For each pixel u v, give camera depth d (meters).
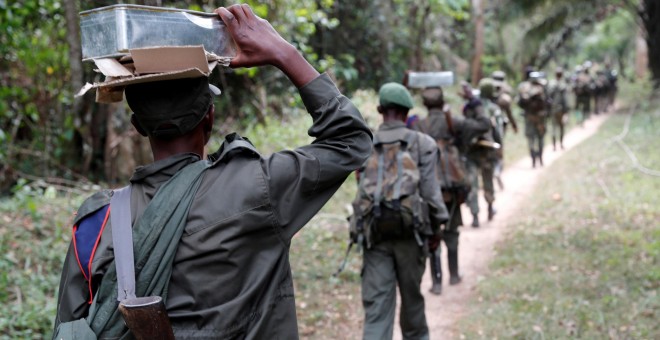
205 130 1.81
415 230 4.19
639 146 14.79
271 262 1.71
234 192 1.68
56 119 10.96
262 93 13.38
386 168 4.27
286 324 1.75
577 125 21.48
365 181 4.29
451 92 21.92
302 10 11.03
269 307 1.70
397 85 4.46
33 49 10.40
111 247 1.67
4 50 9.41
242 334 1.66
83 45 1.59
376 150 4.35
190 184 1.68
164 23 1.58
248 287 1.68
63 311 1.71
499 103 11.38
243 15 1.72
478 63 24.81
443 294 6.56
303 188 1.73
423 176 4.32
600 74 25.19
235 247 1.66
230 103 13.27
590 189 10.82
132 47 1.53
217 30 1.70
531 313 5.63
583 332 5.14
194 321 1.63
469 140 6.93
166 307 1.63
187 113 1.70
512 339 5.16
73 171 10.98
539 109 13.97
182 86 1.68
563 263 7.05
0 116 10.48
